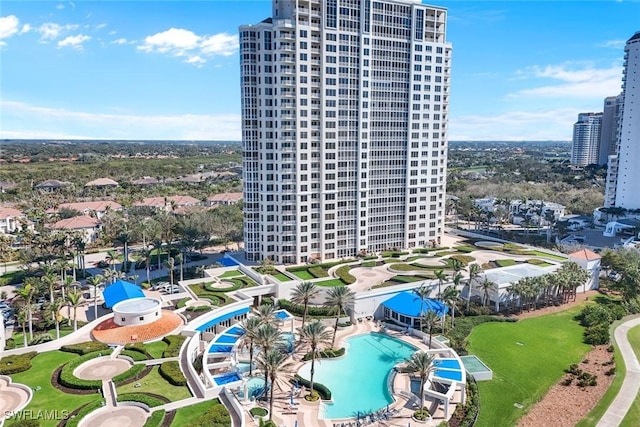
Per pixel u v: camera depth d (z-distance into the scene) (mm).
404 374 88188
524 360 95688
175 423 61219
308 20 138375
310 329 80312
